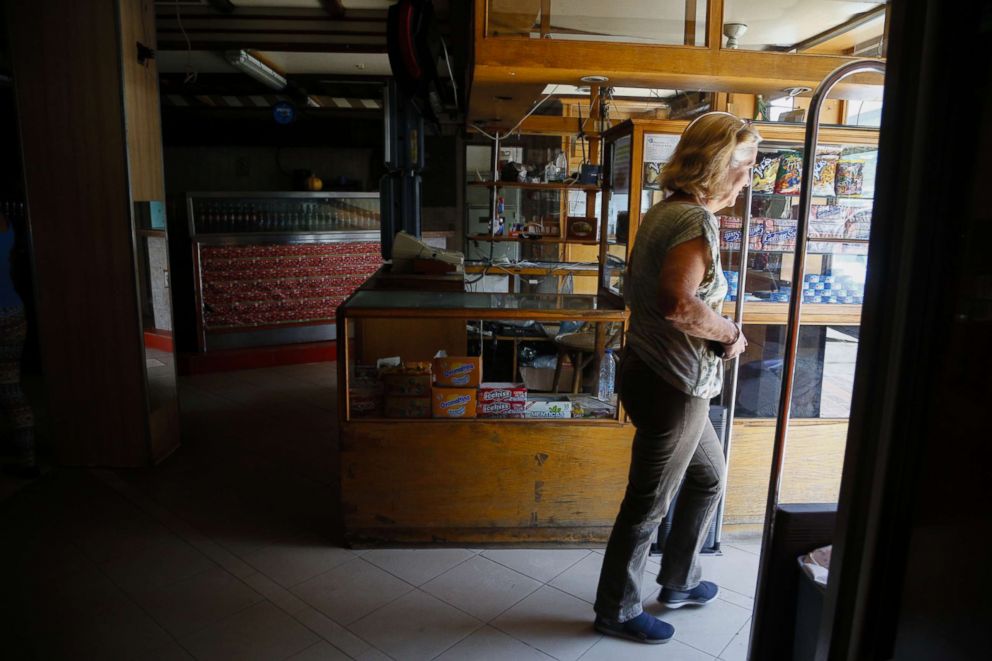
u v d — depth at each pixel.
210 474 3.61
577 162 6.82
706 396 1.99
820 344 2.90
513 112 3.81
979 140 0.80
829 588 1.04
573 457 2.75
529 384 4.60
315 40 5.40
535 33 2.39
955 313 0.84
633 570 2.19
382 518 2.79
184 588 2.52
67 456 3.65
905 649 0.94
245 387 5.32
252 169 8.14
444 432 2.71
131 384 3.58
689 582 2.37
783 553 1.61
